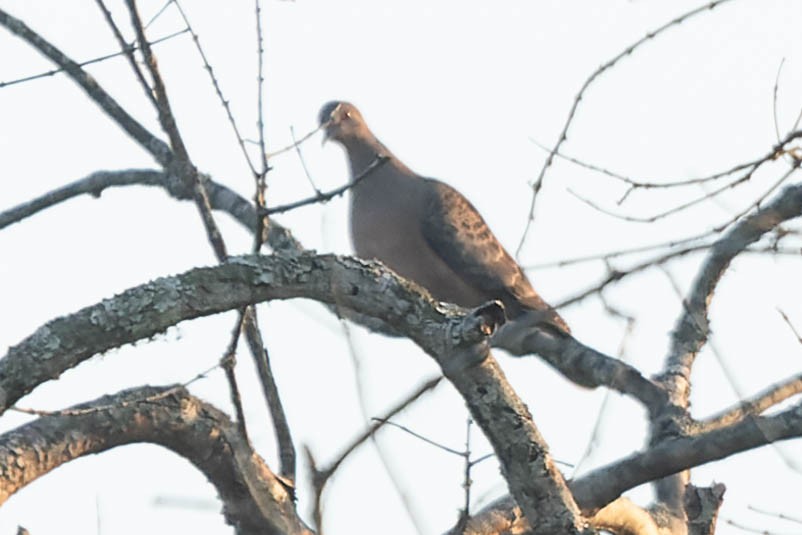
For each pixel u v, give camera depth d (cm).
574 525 859
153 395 891
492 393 862
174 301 859
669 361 1191
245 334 912
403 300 870
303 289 873
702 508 1045
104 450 881
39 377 838
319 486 716
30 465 854
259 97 895
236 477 905
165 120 948
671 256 735
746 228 846
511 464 863
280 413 919
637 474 938
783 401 1073
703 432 933
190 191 963
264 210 889
